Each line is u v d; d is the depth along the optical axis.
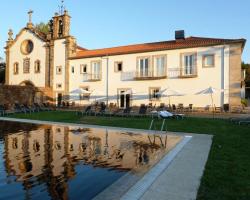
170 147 9.66
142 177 6.08
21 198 5.14
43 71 38.12
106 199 4.86
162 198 4.82
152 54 29.05
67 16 36.31
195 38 30.06
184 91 27.19
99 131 13.98
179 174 6.26
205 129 14.31
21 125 16.91
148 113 23.47
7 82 41.75
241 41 24.56
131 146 9.96
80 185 5.81
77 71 34.44
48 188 5.64
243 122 16.59
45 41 37.91
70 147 9.84
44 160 7.91
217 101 25.66
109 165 7.34
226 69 25.34
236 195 4.91
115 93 31.39
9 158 8.14
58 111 28.34
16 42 41.06
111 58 31.69
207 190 5.17
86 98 33.56
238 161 7.36
